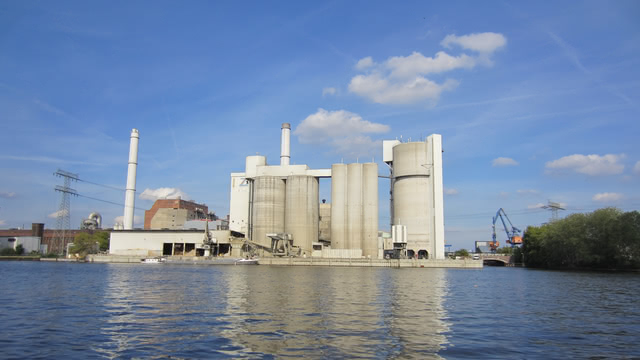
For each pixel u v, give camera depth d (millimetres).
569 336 25250
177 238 155125
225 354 20109
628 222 108688
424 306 37688
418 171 142000
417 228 140875
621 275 96000
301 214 151625
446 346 22031
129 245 156750
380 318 30281
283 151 161250
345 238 149625
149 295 44906
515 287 61562
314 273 94000
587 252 116312
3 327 26500
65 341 22688
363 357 19703
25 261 167000
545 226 157000
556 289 58438
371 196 148625
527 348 21984
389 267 133125
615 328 28109
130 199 172375
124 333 24625
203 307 35562
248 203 163625
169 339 23078
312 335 24125
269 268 119375
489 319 31078
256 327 26422
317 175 154125
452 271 114188
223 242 153000
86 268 110812
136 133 175875
